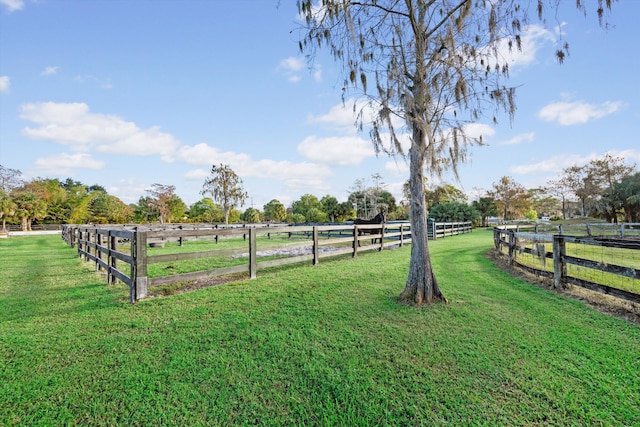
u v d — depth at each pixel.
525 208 35.25
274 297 4.38
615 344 2.79
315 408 1.98
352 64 4.19
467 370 2.40
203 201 45.91
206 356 2.63
